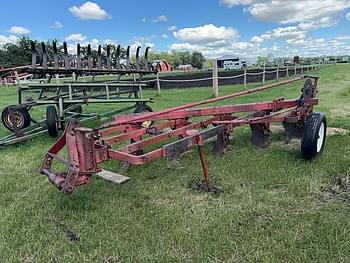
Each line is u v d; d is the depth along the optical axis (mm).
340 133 5629
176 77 24328
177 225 2932
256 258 2430
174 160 4531
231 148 5012
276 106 4680
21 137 5801
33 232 2889
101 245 2676
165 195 3572
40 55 6070
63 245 2693
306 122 4340
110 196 3547
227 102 10086
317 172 3973
